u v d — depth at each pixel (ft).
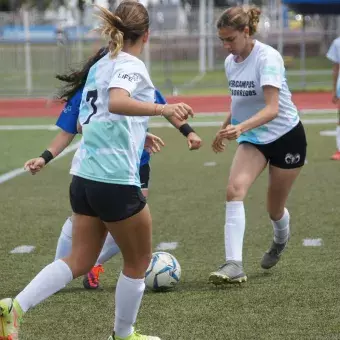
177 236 55.83
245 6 42.57
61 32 183.83
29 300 30.89
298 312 37.52
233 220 42.37
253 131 43.37
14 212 65.26
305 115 138.72
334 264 46.83
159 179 79.77
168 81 183.93
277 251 45.68
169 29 335.67
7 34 249.34
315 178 77.92
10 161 94.12
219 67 262.26
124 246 31.45
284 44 294.25
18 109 159.53
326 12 177.47
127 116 30.45
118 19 30.68
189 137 34.27
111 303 40.04
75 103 35.88
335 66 87.51
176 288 42.47
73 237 31.99
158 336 34.47
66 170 87.20
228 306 38.81
